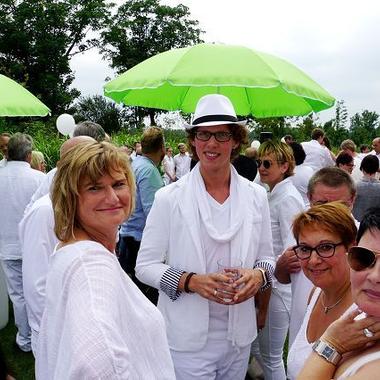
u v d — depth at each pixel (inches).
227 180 97.3
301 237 71.2
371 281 44.7
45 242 97.0
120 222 58.2
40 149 370.6
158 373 57.6
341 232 68.9
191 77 124.3
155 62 141.5
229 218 94.9
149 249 96.3
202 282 89.1
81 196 55.9
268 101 168.9
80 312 47.1
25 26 1358.3
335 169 94.5
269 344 126.2
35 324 98.6
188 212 92.8
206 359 94.4
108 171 56.2
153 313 58.9
